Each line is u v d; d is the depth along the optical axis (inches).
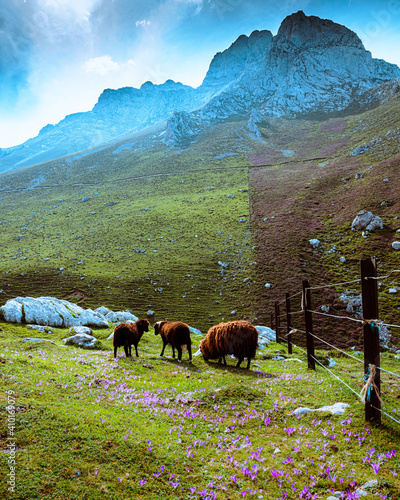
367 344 318.0
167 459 253.3
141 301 3051.2
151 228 4963.1
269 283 3073.3
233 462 256.4
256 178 6387.8
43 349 709.3
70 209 6624.0
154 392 444.5
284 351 1035.9
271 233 4037.9
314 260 3336.6
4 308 1259.2
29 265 4037.9
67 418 293.4
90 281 3484.3
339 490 219.5
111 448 255.1
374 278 312.5
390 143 5812.0
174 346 707.4
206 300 3002.0
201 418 352.5
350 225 3777.1
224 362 652.7
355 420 321.1
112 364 598.2
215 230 4512.8
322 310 2591.0
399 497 207.0
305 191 5093.5
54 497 194.9
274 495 215.6
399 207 3740.2
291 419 342.6
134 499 202.5
